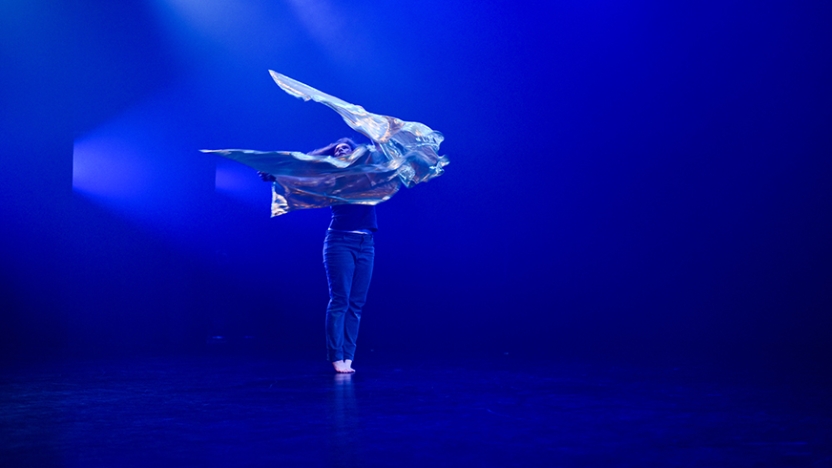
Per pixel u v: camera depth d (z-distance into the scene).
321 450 2.17
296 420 2.71
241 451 2.16
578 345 7.81
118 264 8.26
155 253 8.38
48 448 2.21
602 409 2.96
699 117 8.57
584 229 9.41
